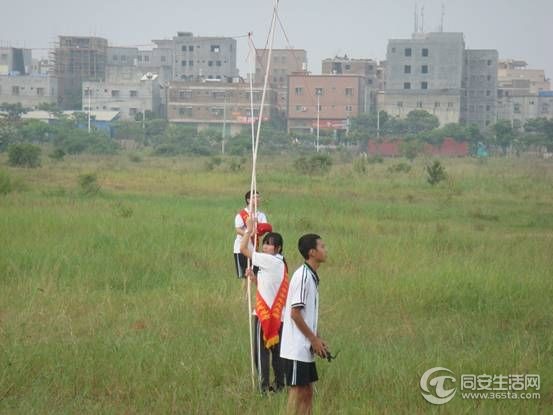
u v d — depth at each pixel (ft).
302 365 26.91
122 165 229.86
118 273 51.85
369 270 55.31
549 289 49.80
